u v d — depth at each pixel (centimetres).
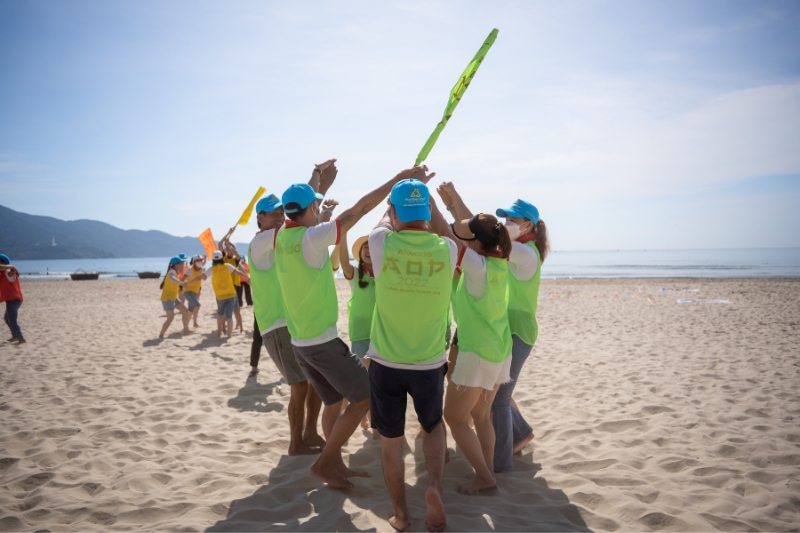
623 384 579
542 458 370
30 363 723
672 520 271
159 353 802
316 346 302
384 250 257
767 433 405
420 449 392
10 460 368
